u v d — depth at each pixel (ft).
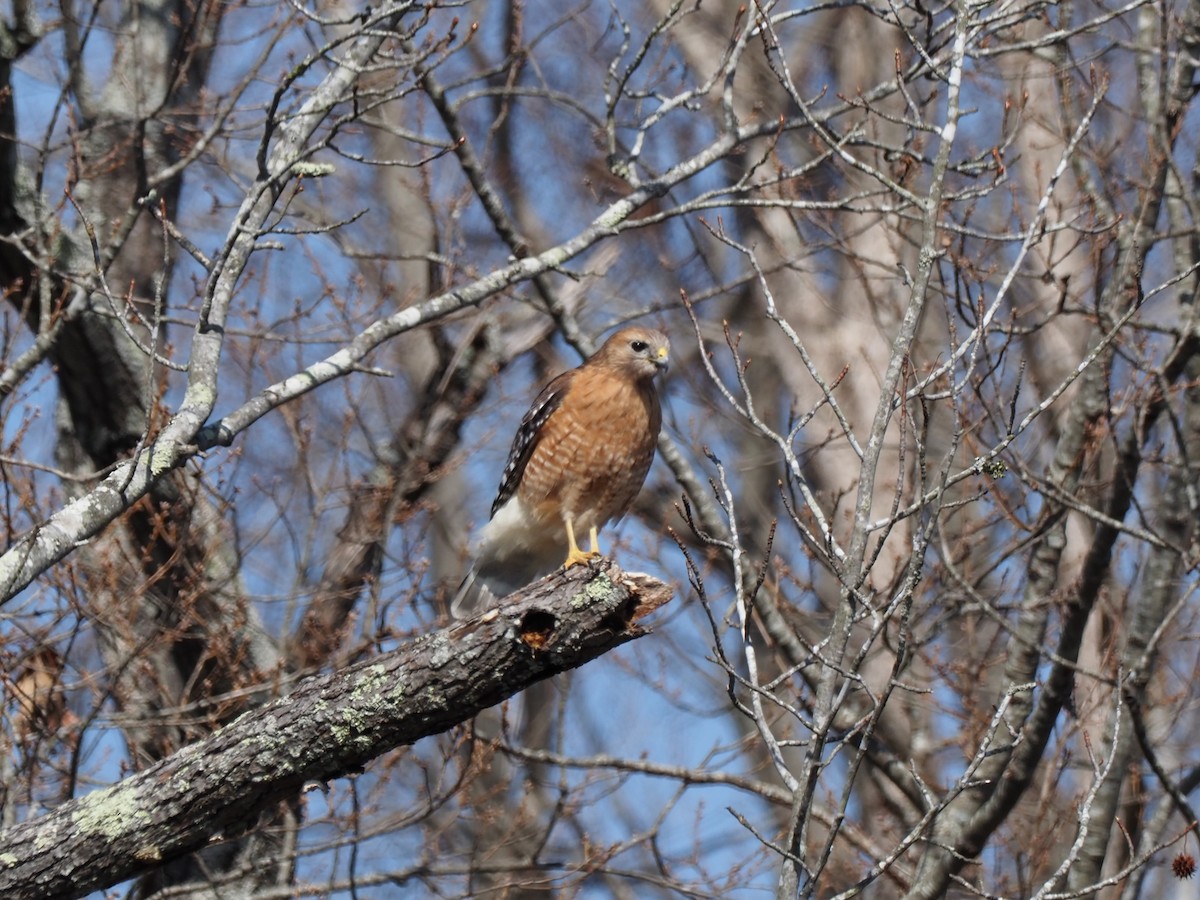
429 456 52.90
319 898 47.21
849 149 49.57
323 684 24.49
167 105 44.60
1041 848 39.17
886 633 36.65
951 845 37.58
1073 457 39.70
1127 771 40.50
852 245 56.08
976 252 52.65
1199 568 36.01
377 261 60.29
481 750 40.81
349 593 43.09
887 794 43.62
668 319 62.95
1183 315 40.45
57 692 38.29
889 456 55.67
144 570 41.63
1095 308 40.14
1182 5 47.37
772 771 56.44
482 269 62.23
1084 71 53.11
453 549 57.47
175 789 24.12
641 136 40.01
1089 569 36.65
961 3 29.12
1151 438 44.21
